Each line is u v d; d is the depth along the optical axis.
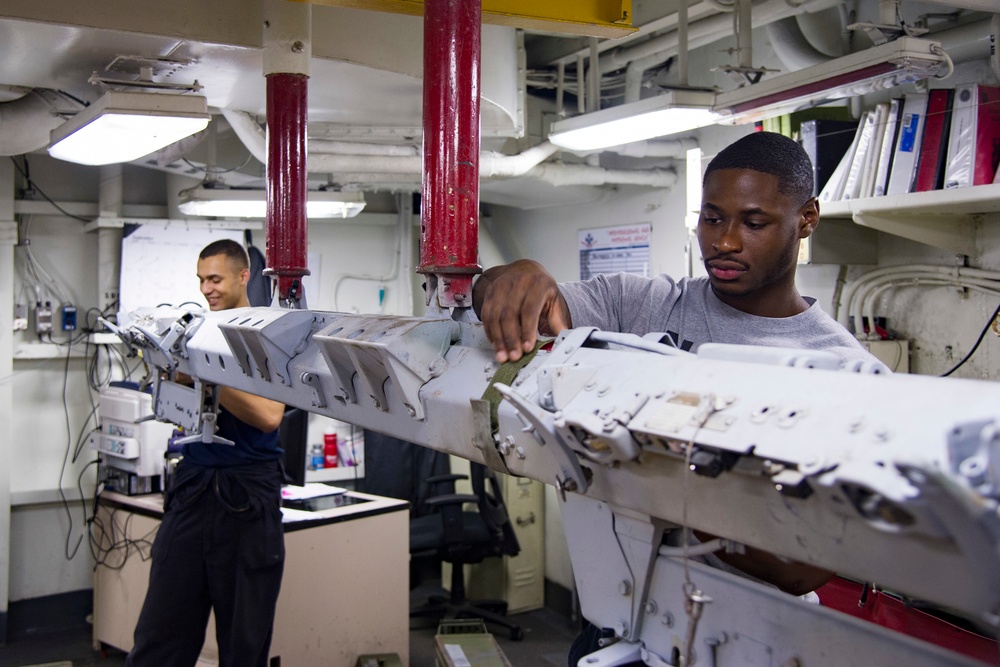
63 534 4.43
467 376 0.98
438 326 1.05
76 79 2.66
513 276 0.95
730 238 1.17
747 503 0.64
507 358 0.92
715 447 0.62
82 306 4.51
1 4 1.97
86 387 4.47
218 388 2.05
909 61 2.03
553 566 4.69
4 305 4.17
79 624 4.45
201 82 2.68
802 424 0.60
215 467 2.70
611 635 1.05
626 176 3.96
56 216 4.45
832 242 2.89
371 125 3.42
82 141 2.45
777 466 0.58
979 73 2.67
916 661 0.60
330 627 3.36
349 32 2.39
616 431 0.69
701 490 0.68
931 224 2.63
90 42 2.22
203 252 3.14
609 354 0.83
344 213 3.97
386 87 2.74
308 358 1.36
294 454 3.77
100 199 4.39
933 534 0.51
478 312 1.09
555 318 1.00
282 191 1.91
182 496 2.71
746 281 1.19
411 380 1.03
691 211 3.23
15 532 4.34
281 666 3.23
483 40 2.62
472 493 4.93
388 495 4.77
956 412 0.54
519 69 3.44
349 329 1.15
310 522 3.29
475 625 3.45
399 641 3.55
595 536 0.92
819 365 0.69
